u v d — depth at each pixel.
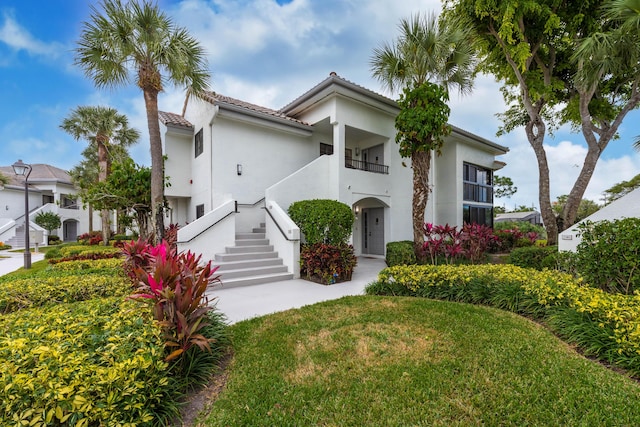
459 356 3.44
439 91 9.19
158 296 3.01
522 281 5.26
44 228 24.16
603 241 4.87
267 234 9.66
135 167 10.97
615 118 10.34
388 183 12.84
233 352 3.73
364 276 9.08
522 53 8.74
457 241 9.81
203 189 10.72
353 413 2.54
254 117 10.61
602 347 3.36
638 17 6.93
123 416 2.10
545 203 10.34
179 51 7.56
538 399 2.63
